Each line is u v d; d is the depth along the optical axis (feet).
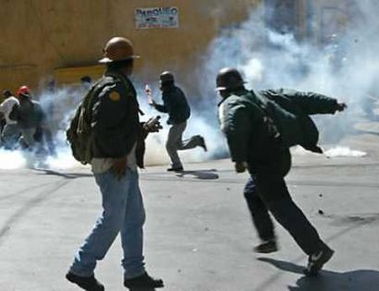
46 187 38.37
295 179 38.19
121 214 19.35
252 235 26.84
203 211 31.22
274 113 21.26
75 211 31.91
